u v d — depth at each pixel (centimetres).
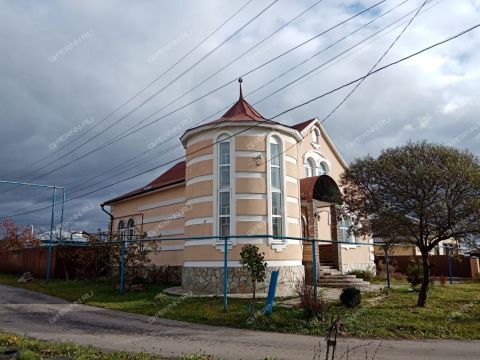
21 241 3581
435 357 879
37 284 2330
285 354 883
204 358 809
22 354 748
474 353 918
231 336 1068
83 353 811
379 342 1021
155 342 988
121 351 875
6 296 1892
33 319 1295
